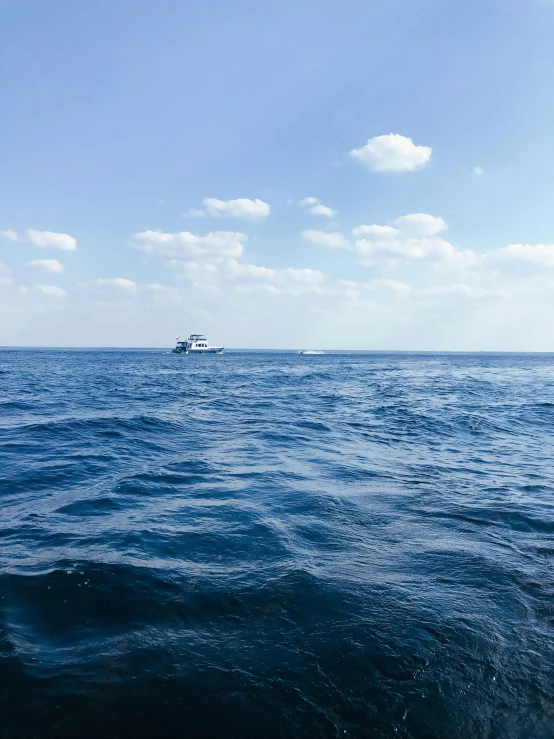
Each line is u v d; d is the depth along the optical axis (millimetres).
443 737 3330
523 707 3588
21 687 3572
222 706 3482
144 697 3535
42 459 11414
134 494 8766
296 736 3283
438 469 11016
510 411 22109
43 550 6098
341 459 11961
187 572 5543
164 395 29172
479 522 7461
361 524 7316
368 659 4020
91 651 4047
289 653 4078
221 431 16047
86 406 22375
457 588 5285
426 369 73875
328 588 5191
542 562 6027
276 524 7223
